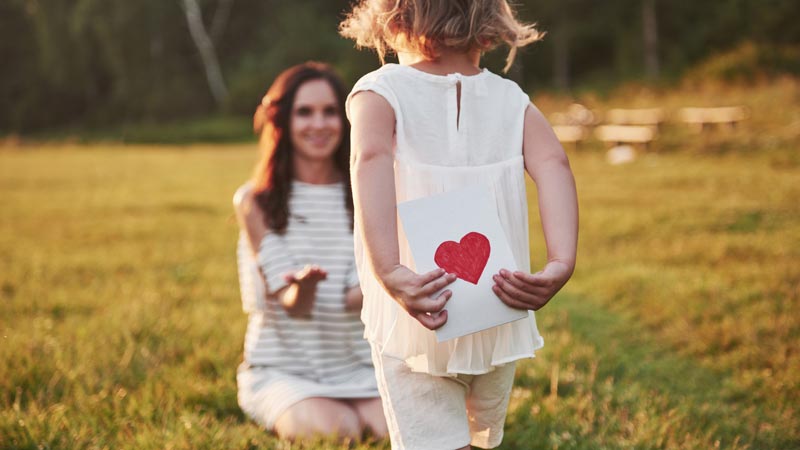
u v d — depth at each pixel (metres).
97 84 49.34
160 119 43.91
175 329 4.30
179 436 2.77
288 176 3.29
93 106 48.12
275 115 3.28
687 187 10.28
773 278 5.18
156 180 13.77
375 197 1.91
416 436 2.05
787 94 16.39
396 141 2.01
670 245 6.68
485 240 1.92
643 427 2.98
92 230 8.27
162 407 3.13
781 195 8.90
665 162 13.66
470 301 1.88
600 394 3.43
